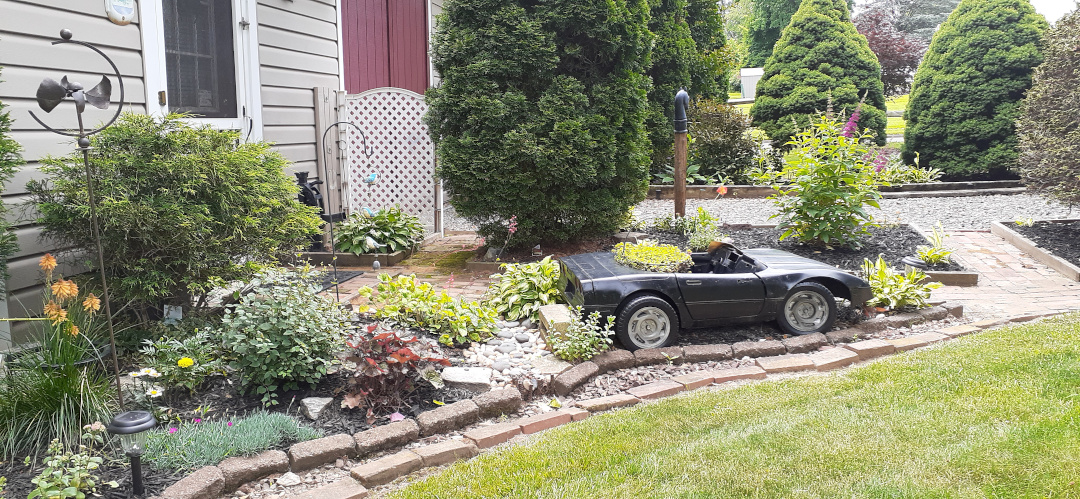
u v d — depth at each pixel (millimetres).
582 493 2783
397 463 3135
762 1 37344
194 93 6090
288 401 3775
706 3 14906
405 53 11141
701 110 13570
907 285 5516
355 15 9656
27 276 4504
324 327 3996
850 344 4781
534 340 4883
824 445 3088
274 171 4992
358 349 3738
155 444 3133
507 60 7125
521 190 7176
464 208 7375
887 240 7629
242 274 4676
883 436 3148
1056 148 7844
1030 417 3225
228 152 4559
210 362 3898
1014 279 6621
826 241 7207
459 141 7176
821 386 3934
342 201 8727
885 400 3604
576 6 7082
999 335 4656
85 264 4297
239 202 4551
